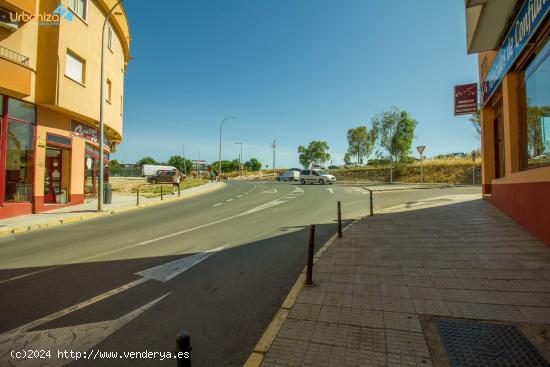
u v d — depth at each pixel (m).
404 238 7.38
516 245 6.17
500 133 11.30
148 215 13.87
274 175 71.44
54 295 4.72
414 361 2.85
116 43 20.78
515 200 8.14
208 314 4.05
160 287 5.01
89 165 19.14
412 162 39.19
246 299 4.50
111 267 6.10
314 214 12.67
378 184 31.80
